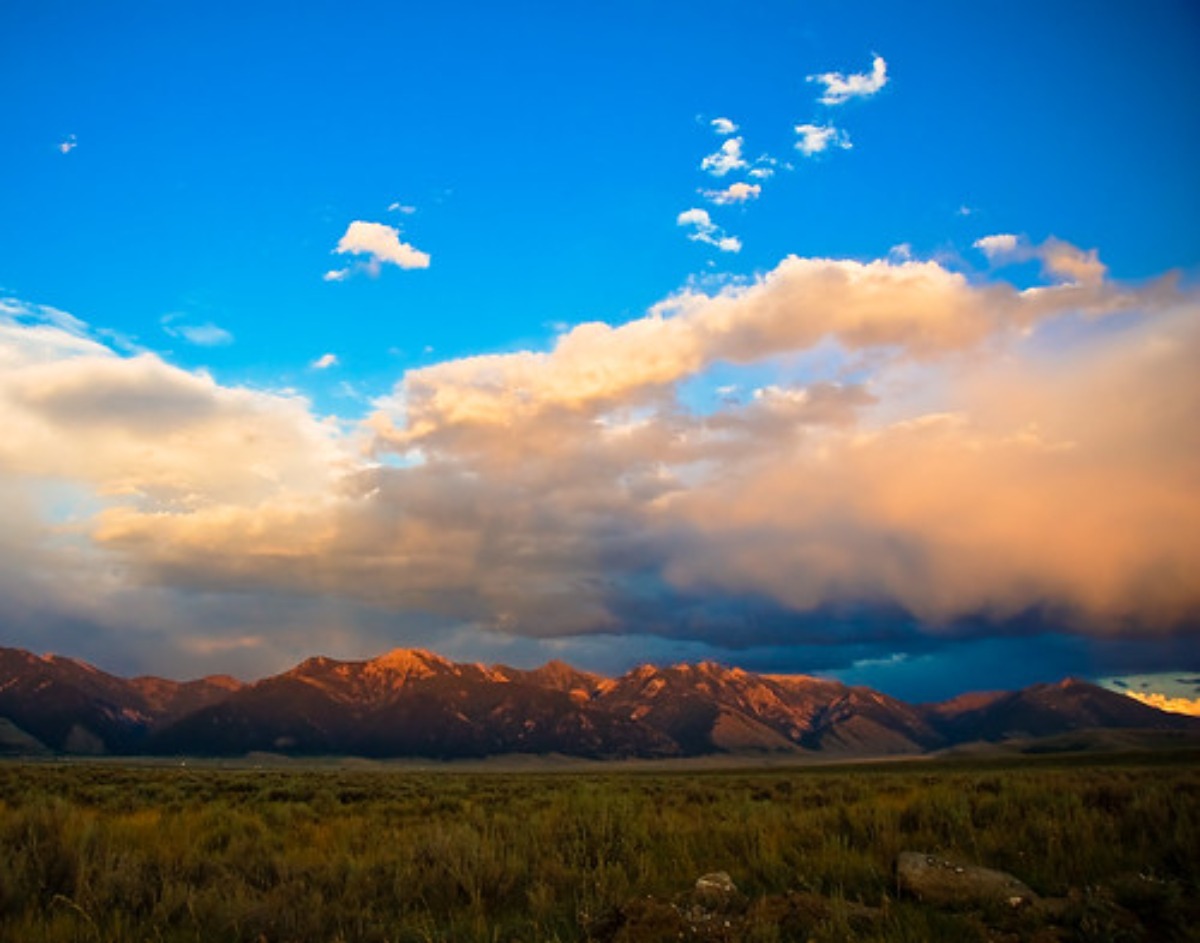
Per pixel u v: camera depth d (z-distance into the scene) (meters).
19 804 22.19
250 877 10.70
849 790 23.61
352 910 9.11
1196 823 10.99
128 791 30.33
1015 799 14.06
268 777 49.88
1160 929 7.92
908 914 8.22
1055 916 8.04
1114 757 105.38
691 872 10.98
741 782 40.91
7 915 8.58
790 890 9.28
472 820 16.47
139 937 8.13
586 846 11.67
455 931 8.47
